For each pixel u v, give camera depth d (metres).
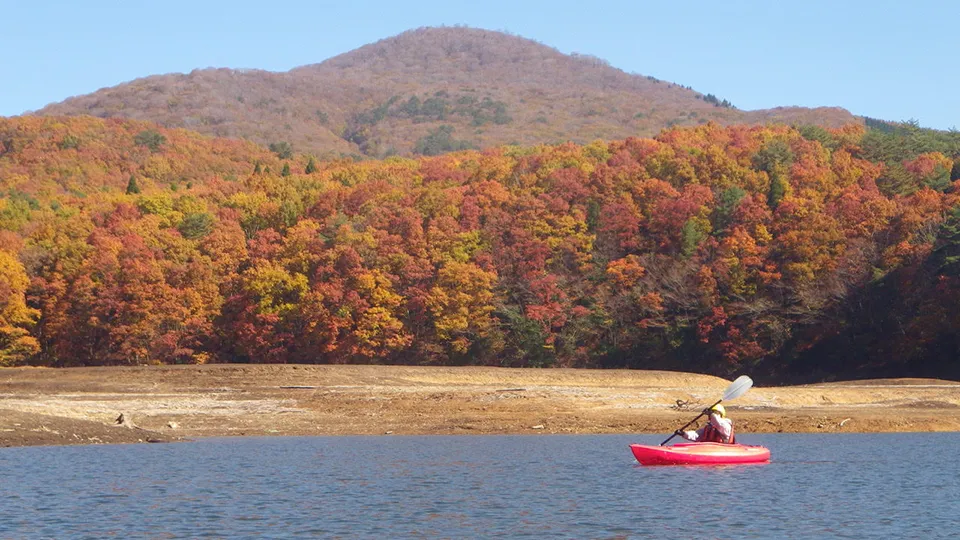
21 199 148.62
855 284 81.38
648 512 20.41
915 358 76.81
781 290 85.25
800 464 28.44
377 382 53.41
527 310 86.94
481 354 88.94
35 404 42.53
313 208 111.50
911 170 108.38
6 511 20.30
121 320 88.94
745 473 26.50
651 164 118.50
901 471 26.84
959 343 74.12
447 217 96.56
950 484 24.38
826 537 17.98
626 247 99.12
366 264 91.62
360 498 22.06
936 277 76.75
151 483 24.33
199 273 90.50
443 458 30.03
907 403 48.72
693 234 94.31
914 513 20.38
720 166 115.19
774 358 82.75
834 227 87.19
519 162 130.62
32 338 88.31
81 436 35.00
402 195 112.62
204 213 105.94
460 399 46.94
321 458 30.03
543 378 56.56
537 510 20.58
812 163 114.19
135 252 91.50
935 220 83.19
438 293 87.94
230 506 21.00
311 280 90.81
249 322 88.38
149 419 40.84
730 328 82.75
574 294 92.56
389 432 38.97
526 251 94.31
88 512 20.22
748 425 40.78
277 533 18.19
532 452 31.80
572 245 95.81
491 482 24.62
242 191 130.50
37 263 96.88
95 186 183.50
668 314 88.38
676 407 45.69
